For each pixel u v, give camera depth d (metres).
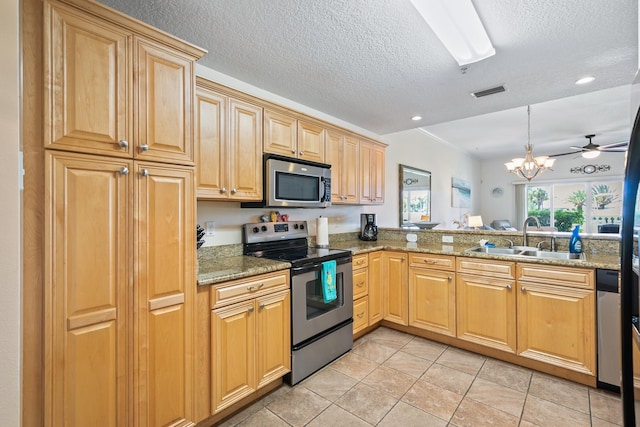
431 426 1.67
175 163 1.44
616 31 1.64
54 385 1.11
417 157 4.94
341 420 1.73
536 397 1.91
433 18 1.51
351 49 1.86
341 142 2.98
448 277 2.58
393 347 2.63
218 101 1.96
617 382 1.88
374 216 3.57
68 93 1.13
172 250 1.43
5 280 0.81
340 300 2.48
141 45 1.33
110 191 1.24
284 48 1.86
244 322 1.79
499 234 2.89
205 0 1.43
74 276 1.15
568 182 7.10
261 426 1.68
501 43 1.76
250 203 2.37
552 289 2.10
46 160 1.09
